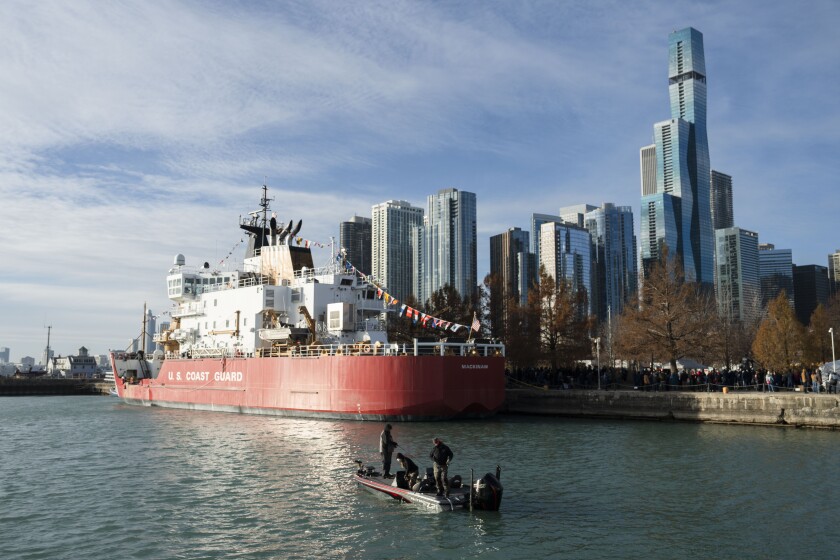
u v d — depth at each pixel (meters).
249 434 45.53
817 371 52.38
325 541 21.27
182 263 75.31
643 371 63.41
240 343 63.91
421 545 20.81
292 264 64.62
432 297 81.06
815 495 26.78
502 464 33.75
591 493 27.41
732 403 49.31
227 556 19.98
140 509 25.50
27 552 20.58
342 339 58.00
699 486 28.55
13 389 119.81
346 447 39.28
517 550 20.33
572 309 71.06
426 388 49.47
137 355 81.56
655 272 63.16
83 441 45.03
